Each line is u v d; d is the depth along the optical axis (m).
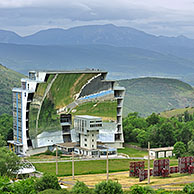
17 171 143.75
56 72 194.50
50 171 160.12
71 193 97.50
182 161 150.12
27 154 195.38
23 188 87.44
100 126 196.25
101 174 155.50
